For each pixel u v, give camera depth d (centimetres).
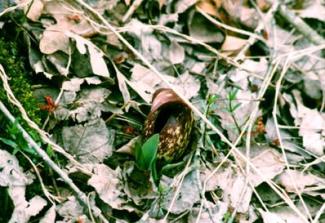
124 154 74
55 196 67
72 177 70
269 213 71
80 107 75
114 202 68
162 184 72
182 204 70
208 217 70
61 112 73
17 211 63
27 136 66
